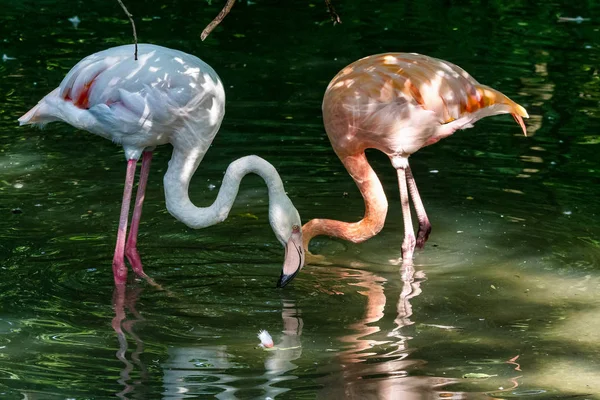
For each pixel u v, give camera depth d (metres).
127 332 8.09
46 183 11.66
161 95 8.94
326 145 13.11
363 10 20.19
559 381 7.19
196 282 9.32
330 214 11.05
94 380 7.14
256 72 15.98
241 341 7.95
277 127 13.64
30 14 19.17
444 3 20.72
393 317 8.48
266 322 8.39
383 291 9.13
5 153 12.62
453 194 11.69
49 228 10.38
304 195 11.62
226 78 15.61
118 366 7.41
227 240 10.45
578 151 12.95
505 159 12.73
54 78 15.20
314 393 6.96
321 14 19.83
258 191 11.95
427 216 11.05
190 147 9.31
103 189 11.57
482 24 19.06
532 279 9.35
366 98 9.97
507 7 20.36
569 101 14.73
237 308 8.70
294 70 16.08
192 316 8.50
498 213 11.09
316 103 14.59
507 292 9.04
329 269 9.78
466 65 16.34
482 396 6.93
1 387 7.00
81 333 8.04
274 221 9.34
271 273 9.62
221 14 8.51
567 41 17.88
